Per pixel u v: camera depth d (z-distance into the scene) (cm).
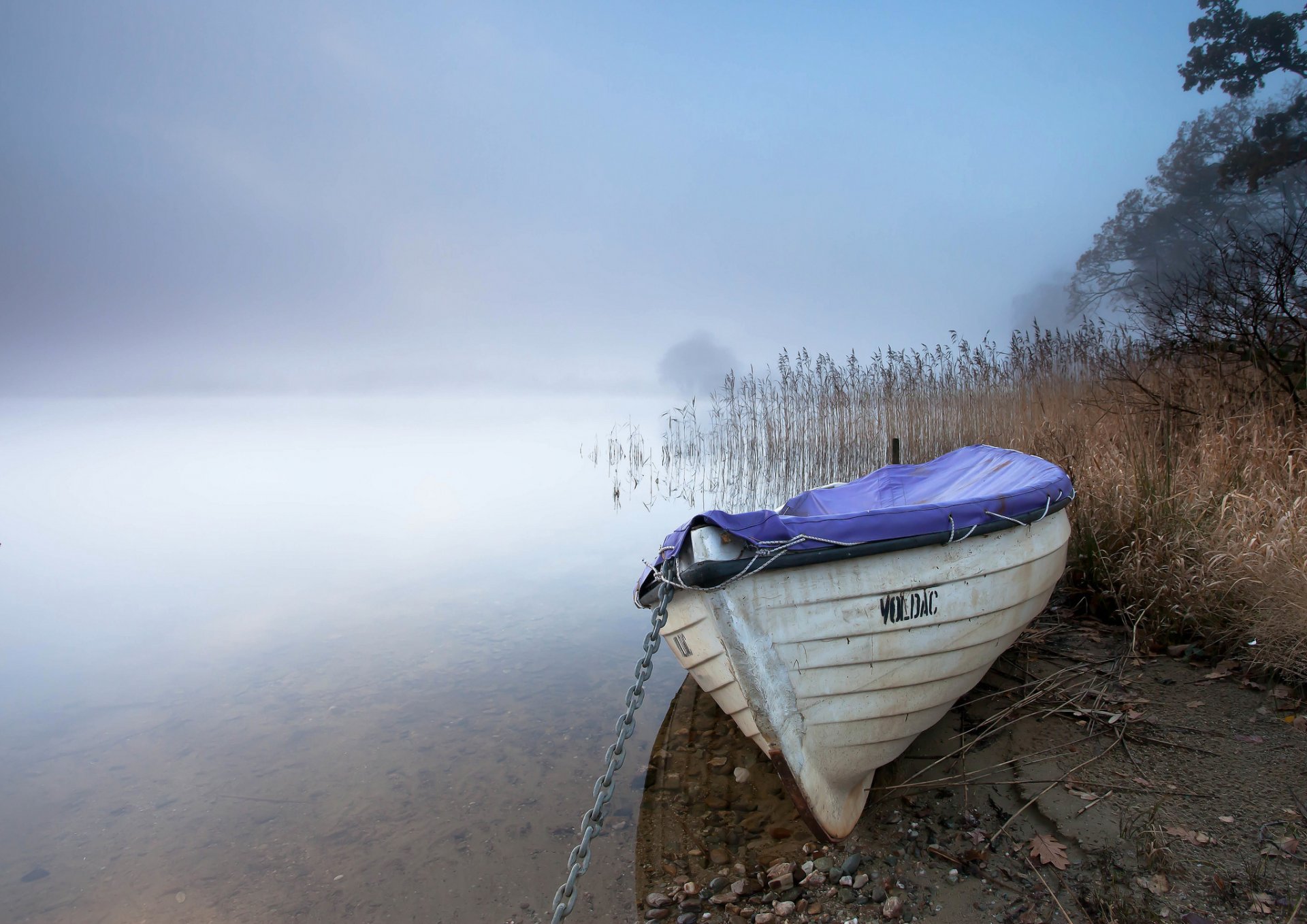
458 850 304
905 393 1233
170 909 276
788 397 1388
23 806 359
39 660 585
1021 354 1120
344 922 264
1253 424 541
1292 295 607
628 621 609
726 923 251
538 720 426
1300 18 2042
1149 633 419
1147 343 760
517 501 1316
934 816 294
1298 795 270
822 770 290
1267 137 1927
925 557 293
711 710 427
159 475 2217
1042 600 372
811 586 277
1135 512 478
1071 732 337
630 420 3884
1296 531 382
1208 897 231
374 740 412
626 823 316
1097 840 263
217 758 401
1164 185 2516
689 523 278
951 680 316
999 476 435
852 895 256
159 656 584
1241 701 338
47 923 272
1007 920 236
